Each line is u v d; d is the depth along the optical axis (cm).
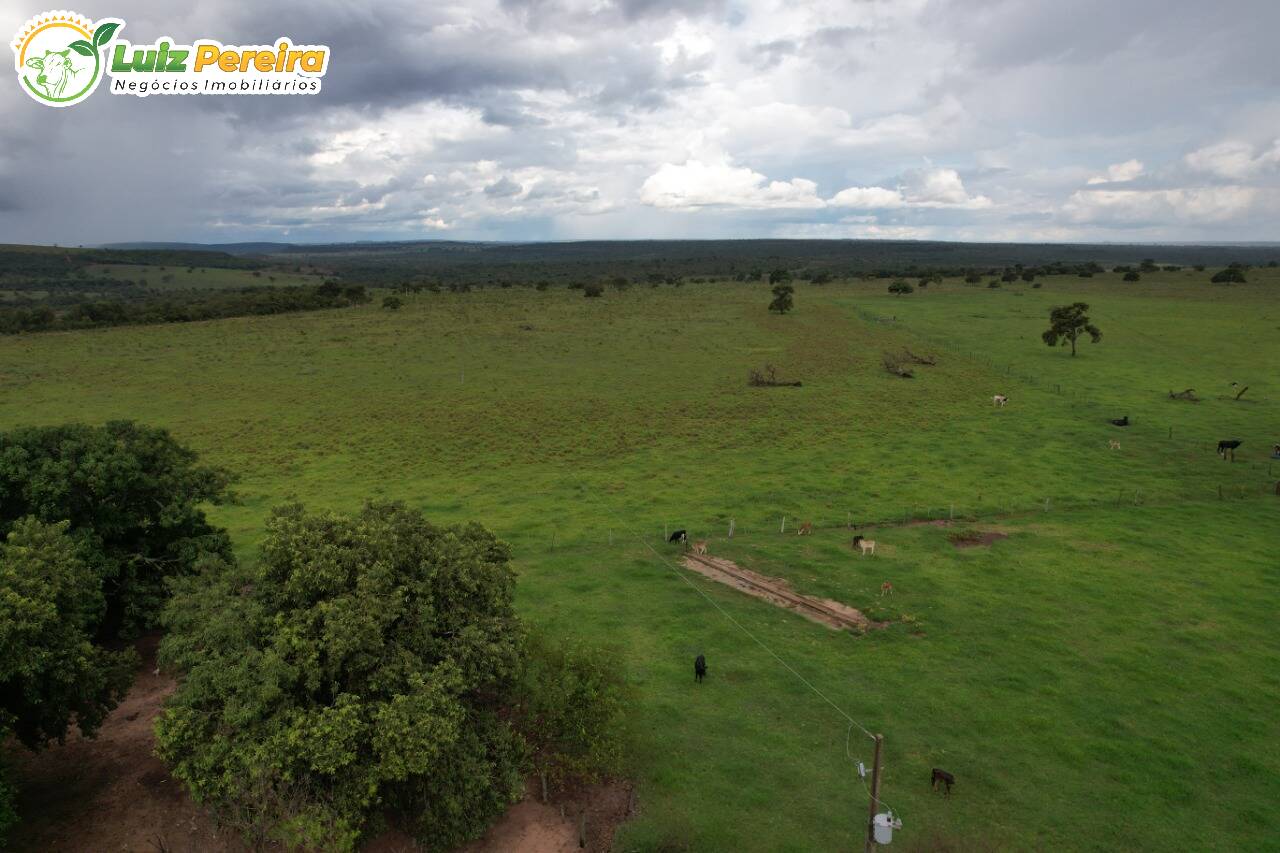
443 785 1941
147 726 2552
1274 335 10844
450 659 2017
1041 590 3544
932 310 14412
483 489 5212
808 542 4178
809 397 7981
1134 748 2420
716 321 13600
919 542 4169
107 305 13262
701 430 6775
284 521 2209
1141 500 4912
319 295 16262
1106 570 3775
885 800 2198
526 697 2286
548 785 2278
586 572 3784
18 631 1894
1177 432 6481
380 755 1833
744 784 2273
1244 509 4712
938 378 8819
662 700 2680
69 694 2078
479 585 2283
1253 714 2602
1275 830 2088
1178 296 15500
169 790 2230
